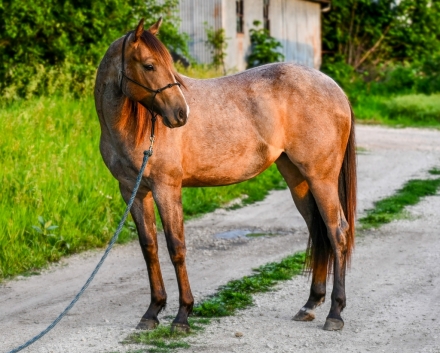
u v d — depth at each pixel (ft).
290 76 21.61
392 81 109.29
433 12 126.21
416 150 61.62
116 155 20.24
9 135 39.45
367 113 87.04
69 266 28.94
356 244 31.81
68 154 39.22
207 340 19.80
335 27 122.21
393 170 51.70
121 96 19.43
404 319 21.68
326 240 22.02
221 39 84.48
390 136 71.26
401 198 41.14
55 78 54.24
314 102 21.39
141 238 20.88
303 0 104.68
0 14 55.77
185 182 20.98
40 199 32.40
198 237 33.99
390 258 29.30
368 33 123.03
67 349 19.26
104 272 28.14
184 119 18.72
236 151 20.92
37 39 57.82
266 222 37.29
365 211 38.83
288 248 31.73
